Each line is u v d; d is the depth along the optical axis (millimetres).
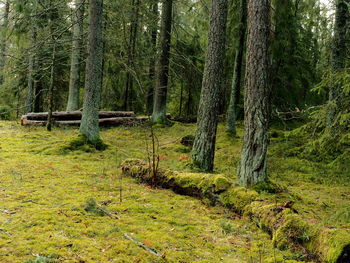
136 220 4707
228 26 14797
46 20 13430
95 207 4902
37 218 4344
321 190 7723
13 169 7086
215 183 5883
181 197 6129
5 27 12820
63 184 6281
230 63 16391
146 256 3598
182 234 4344
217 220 5039
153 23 15578
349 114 5383
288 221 4266
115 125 15656
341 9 10406
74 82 15422
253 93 6555
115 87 19844
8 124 14602
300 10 15766
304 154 10641
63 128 13898
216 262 3613
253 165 6527
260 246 4168
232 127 14219
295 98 15859
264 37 6531
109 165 8398
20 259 3221
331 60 10484
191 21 18750
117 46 14852
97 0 10211
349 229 4258
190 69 16719
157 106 15906
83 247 3648
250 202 5230
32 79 16000
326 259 3535
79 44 14023
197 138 8703
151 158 9648
